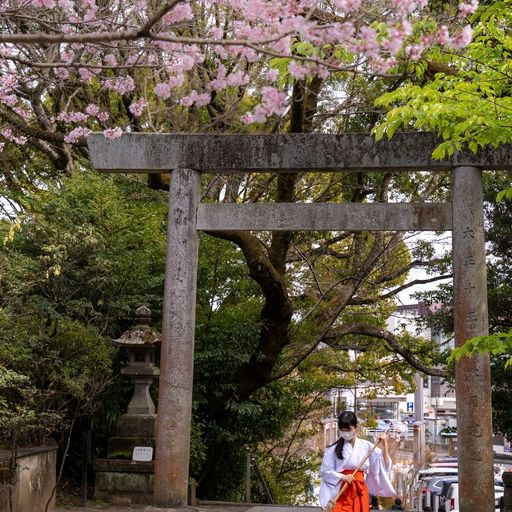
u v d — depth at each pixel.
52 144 15.54
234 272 16.05
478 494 9.79
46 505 10.59
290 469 23.89
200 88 12.74
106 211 14.05
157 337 13.06
